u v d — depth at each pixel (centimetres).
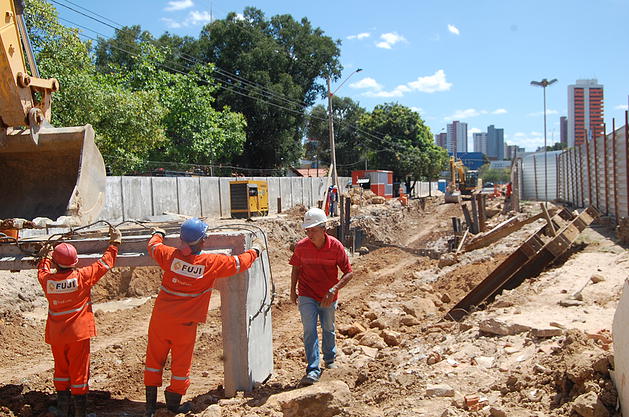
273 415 526
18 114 733
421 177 6894
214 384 733
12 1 730
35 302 1222
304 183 3934
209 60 4516
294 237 2591
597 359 470
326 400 546
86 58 2220
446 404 509
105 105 2169
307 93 5084
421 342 802
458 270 1494
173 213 2281
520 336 662
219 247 607
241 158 4553
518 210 3114
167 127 3303
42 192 772
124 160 2377
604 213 1839
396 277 1709
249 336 619
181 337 549
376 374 636
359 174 5466
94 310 1240
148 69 3189
